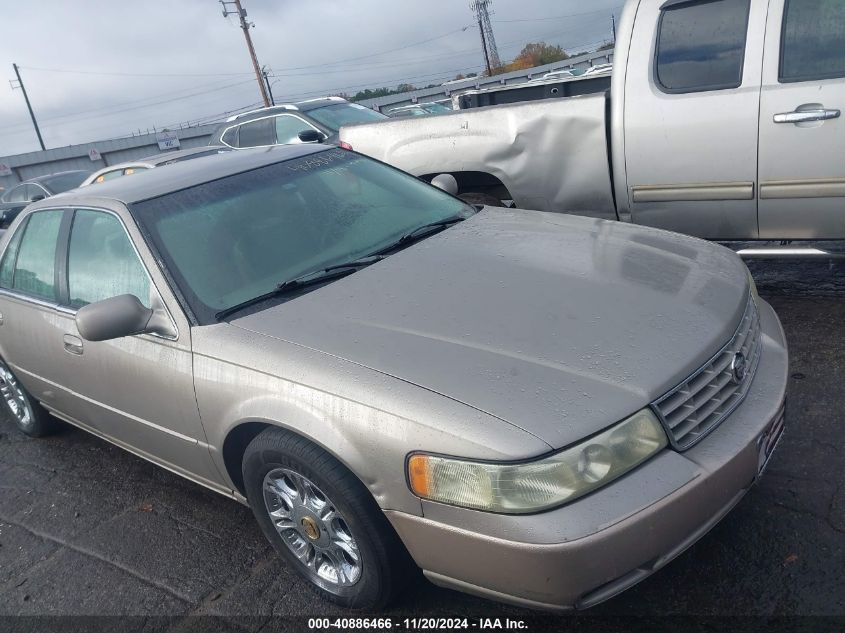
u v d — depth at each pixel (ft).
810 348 13.12
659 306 8.29
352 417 7.60
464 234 10.98
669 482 6.88
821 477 9.69
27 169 130.52
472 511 6.88
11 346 13.73
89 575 10.95
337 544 8.66
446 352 7.84
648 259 9.54
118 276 10.71
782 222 14.15
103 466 14.19
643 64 14.79
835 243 14.35
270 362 8.48
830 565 8.27
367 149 19.02
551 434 6.71
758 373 8.52
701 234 15.12
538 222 11.41
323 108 32.86
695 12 14.20
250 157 12.76
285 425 8.14
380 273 9.84
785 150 13.55
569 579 6.61
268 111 33.32
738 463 7.33
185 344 9.46
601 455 6.77
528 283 9.00
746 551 8.71
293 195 11.53
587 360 7.45
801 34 13.23
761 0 13.51
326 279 9.93
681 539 6.97
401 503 7.43
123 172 32.12
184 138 142.41
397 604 8.96
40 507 13.16
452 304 8.73
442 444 6.99
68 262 11.92
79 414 12.89
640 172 15.19
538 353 7.61
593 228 10.95
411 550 7.66
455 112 17.43
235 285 9.93
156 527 11.80
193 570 10.57
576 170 16.06
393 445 7.30
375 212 11.67
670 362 7.40
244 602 9.70
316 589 9.33
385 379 7.64
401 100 115.85
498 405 7.01
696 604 8.17
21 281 13.30
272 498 9.27
